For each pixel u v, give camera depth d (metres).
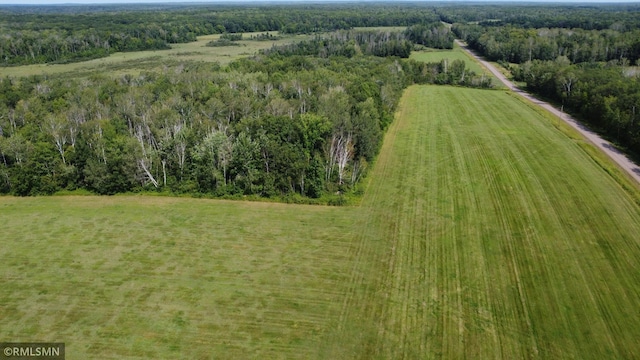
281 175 62.81
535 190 61.97
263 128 72.50
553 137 84.81
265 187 62.25
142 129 79.19
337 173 66.19
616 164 70.75
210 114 86.00
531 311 39.25
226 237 52.22
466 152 78.12
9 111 89.00
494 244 49.50
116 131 79.12
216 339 36.88
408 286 43.03
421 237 51.38
